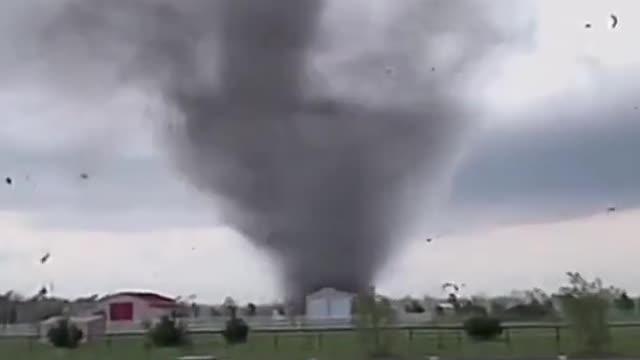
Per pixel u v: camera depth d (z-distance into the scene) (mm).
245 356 44312
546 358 40312
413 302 89062
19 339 62250
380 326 45844
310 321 71312
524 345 47469
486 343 50469
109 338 58531
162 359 43594
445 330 56812
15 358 47406
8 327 74375
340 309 88750
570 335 51094
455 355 42594
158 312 91125
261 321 72938
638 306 65438
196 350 49844
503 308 83625
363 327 45969
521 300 84062
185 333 56156
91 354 48969
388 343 45688
